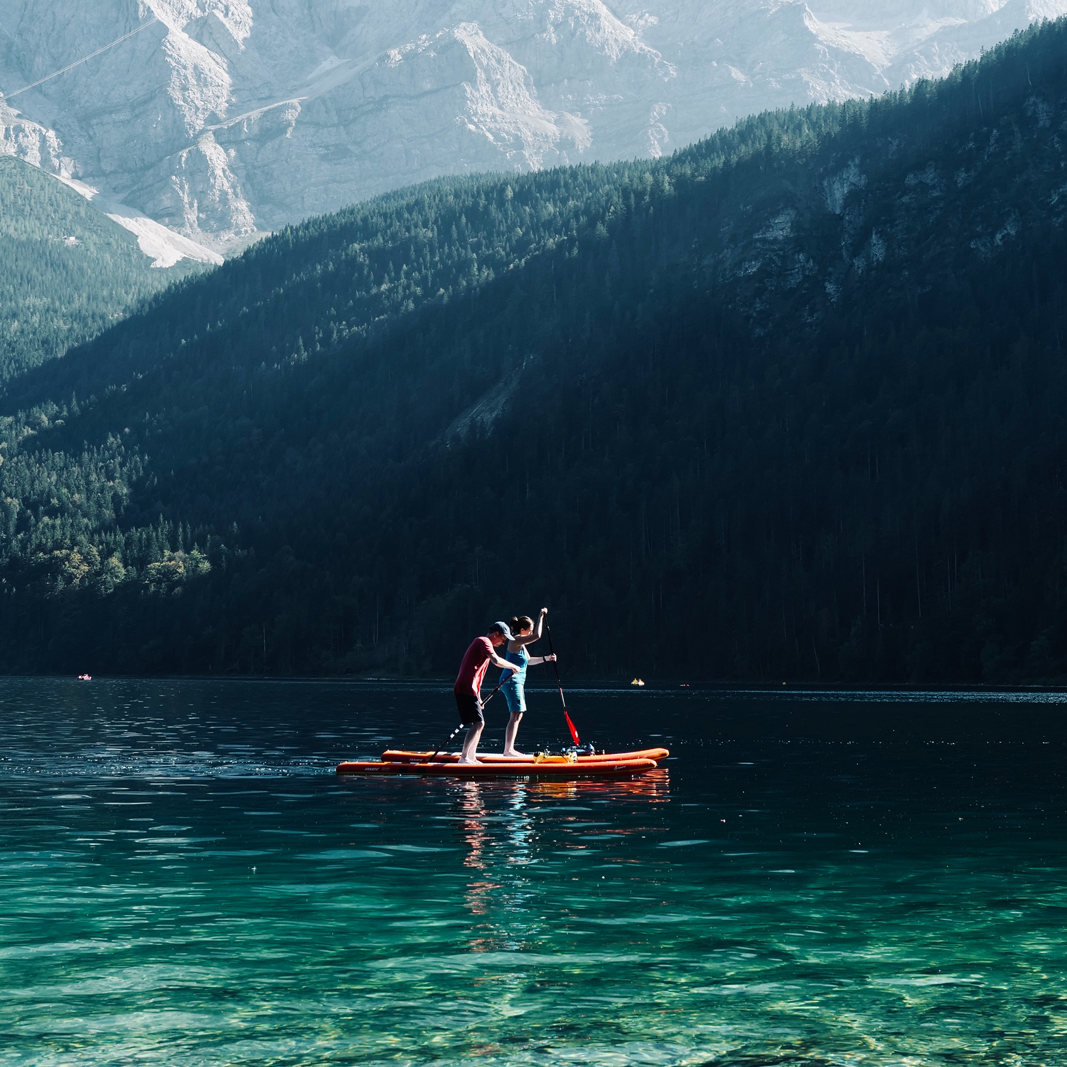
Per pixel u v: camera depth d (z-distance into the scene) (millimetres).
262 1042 6801
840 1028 7016
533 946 8953
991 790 19812
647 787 20328
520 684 23141
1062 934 9344
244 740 33500
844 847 13688
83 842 14094
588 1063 6457
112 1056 6570
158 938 9242
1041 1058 6516
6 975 8195
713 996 7645
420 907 10352
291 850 13453
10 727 40781
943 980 8008
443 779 21672
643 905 10422
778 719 46969
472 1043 6773
